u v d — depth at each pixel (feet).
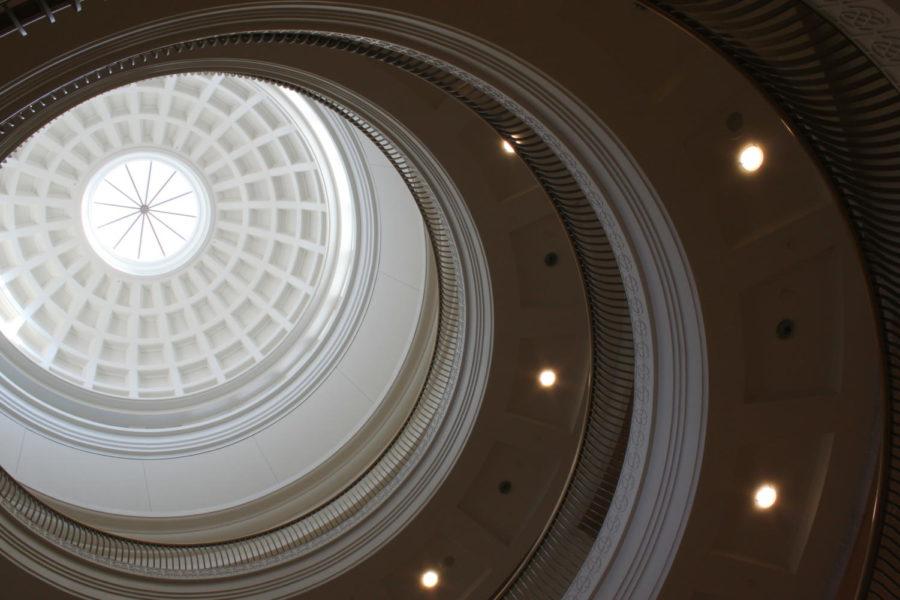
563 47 26.07
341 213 59.16
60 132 62.49
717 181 29.14
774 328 30.99
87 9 18.94
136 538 49.70
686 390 31.32
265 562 42.63
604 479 38.58
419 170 38.70
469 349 42.50
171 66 27.25
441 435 43.73
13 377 52.01
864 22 16.28
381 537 43.21
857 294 29.81
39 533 36.55
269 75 32.17
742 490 32.45
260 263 66.59
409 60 29.27
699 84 27.22
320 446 54.39
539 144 31.86
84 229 64.59
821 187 28.73
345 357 56.13
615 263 36.40
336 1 22.54
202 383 63.41
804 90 21.75
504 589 39.40
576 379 42.42
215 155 66.74
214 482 53.62
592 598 33.50
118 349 64.64
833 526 31.94
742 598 32.68
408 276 54.08
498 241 39.27
